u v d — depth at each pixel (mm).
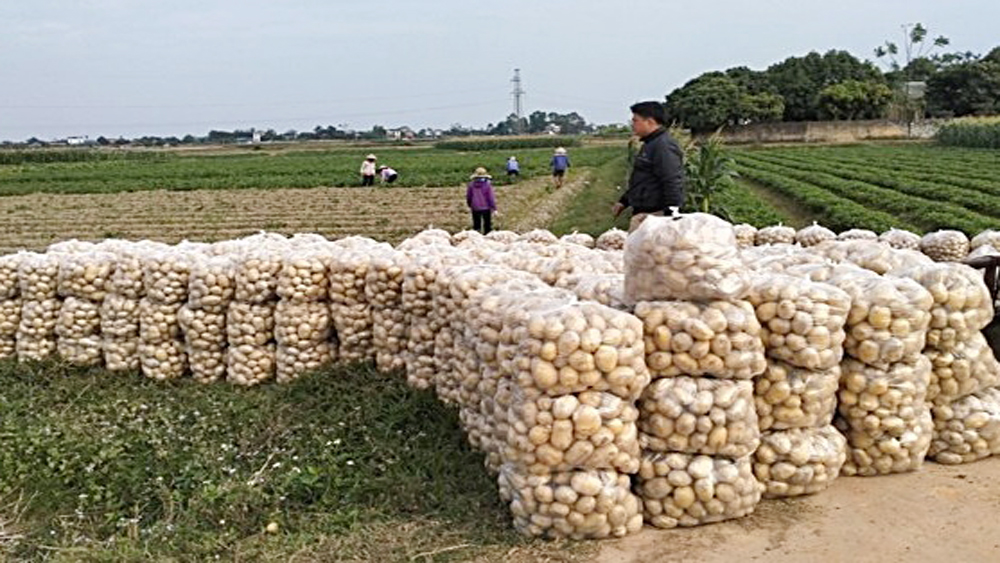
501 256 7746
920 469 5742
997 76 85312
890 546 4758
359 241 8867
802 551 4750
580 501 4875
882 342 5504
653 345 5145
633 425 5023
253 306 8094
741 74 89062
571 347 4816
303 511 5574
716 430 5043
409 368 7340
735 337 5105
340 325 7887
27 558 5305
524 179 41312
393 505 5512
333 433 6719
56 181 45000
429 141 140000
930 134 78562
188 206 32156
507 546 4926
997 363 6082
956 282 5855
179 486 6016
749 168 43500
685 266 5121
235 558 4984
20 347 8898
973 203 24016
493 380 5633
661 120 8281
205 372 8320
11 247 22016
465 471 5879
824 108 83938
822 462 5375
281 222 26344
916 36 107938
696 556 4754
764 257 6961
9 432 7043
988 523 4969
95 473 6242
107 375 8570
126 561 5035
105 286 8750
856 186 29922
